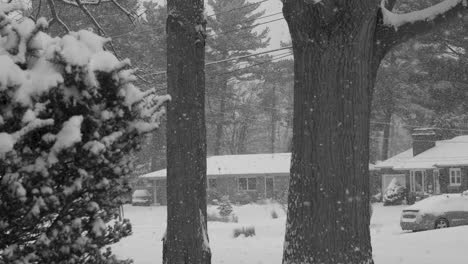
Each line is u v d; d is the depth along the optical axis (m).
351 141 8.11
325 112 8.12
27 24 4.14
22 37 4.11
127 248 16.47
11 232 4.09
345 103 8.10
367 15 8.04
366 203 8.23
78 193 4.18
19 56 4.10
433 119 48.81
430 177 43.41
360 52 8.17
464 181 41.78
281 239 21.12
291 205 8.41
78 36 4.39
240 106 64.88
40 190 3.95
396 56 46.78
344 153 8.08
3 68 3.84
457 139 45.97
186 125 9.27
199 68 9.46
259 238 22.62
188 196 9.16
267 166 49.59
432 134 45.62
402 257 13.00
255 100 70.31
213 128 70.00
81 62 4.00
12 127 3.94
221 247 17.12
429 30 8.57
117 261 4.62
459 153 43.06
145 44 36.41
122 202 4.53
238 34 53.97
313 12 8.00
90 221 4.31
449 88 43.97
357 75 8.16
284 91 70.94
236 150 71.56
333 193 8.05
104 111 4.20
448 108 46.78
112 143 4.24
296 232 8.26
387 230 26.86
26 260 3.97
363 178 8.19
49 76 3.95
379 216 37.22
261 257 13.71
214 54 54.56
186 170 9.20
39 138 4.02
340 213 8.03
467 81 42.91
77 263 4.24
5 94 3.85
